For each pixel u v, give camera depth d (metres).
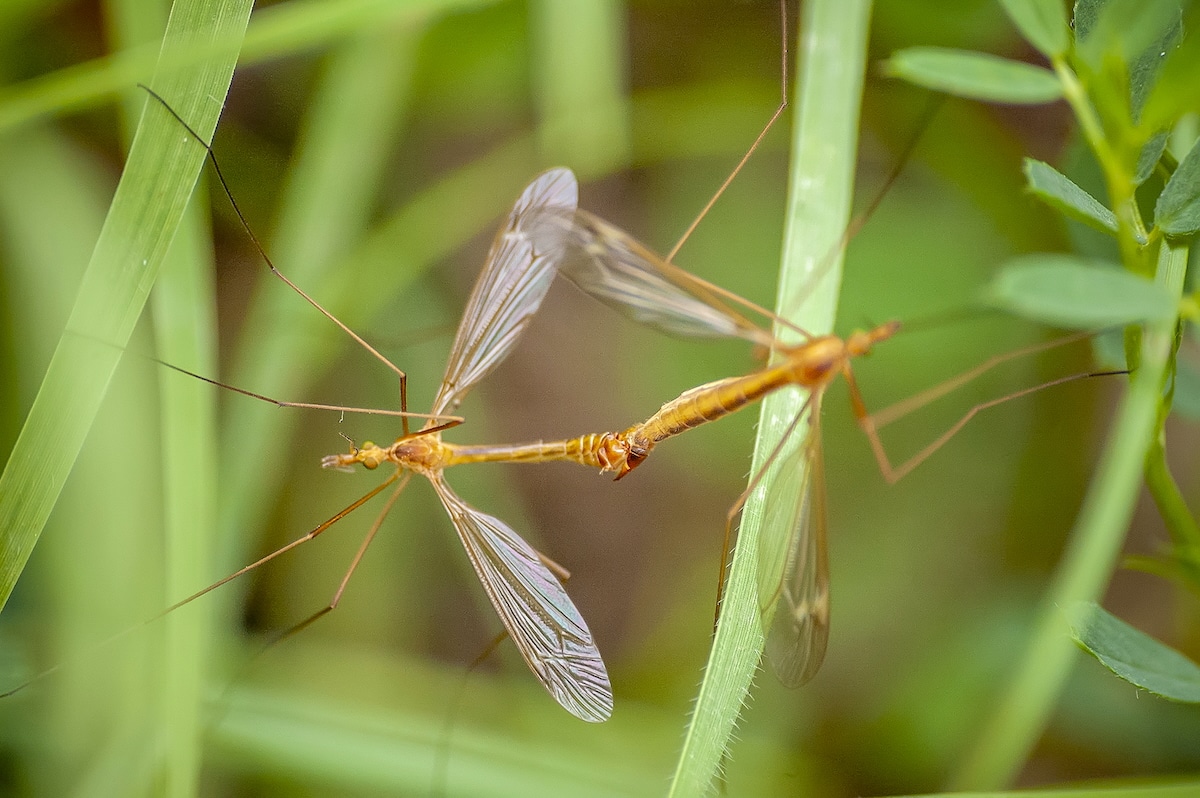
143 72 0.20
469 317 0.20
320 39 0.20
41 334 0.21
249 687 0.21
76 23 0.21
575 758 0.21
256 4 0.21
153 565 0.21
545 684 0.20
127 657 0.20
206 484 0.20
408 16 0.21
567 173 0.20
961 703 0.21
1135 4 0.18
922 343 0.21
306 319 0.21
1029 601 0.21
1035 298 0.17
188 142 0.19
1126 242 0.18
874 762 0.21
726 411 0.20
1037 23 0.18
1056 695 0.21
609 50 0.21
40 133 0.21
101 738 0.20
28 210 0.21
